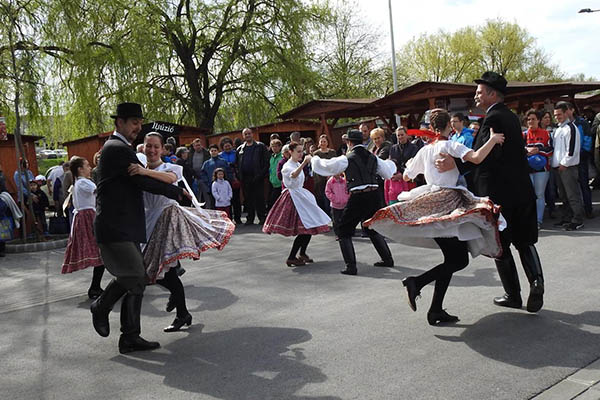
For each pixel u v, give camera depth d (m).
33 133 16.56
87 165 6.41
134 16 18.86
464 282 5.65
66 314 5.64
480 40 42.72
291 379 3.62
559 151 8.16
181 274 6.74
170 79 22.67
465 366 3.65
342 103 15.02
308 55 24.12
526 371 3.52
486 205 4.15
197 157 12.70
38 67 13.48
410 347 4.04
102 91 19.62
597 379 3.37
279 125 17.23
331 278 6.31
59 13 13.15
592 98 21.31
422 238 4.65
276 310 5.21
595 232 7.72
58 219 11.68
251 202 11.68
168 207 4.67
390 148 9.28
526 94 14.53
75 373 3.99
